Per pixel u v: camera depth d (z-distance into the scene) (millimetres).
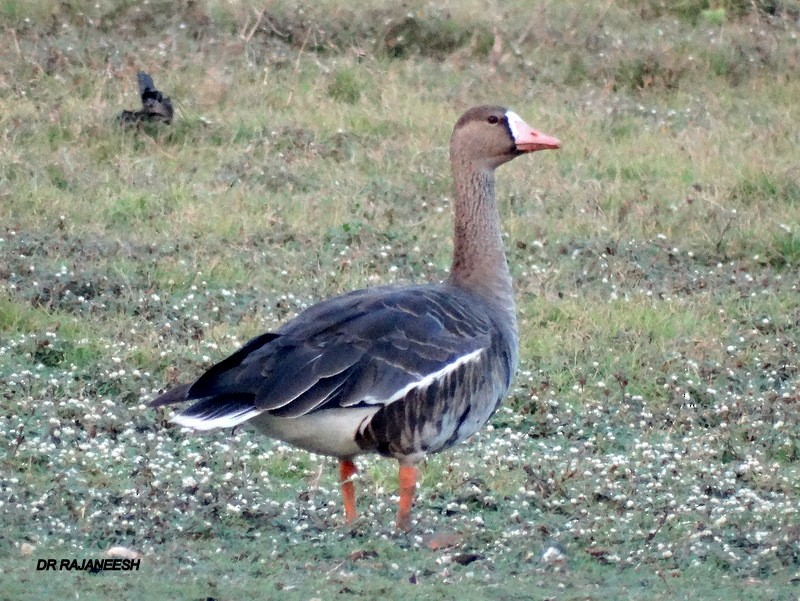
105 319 13672
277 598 7617
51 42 20953
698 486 10789
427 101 21109
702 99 22250
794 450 11859
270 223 16500
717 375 13297
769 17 25391
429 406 9258
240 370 8922
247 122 19391
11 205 16312
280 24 22578
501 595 7934
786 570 8875
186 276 14719
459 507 10156
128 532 9141
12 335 13039
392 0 23500
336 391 8961
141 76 19047
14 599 7316
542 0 24562
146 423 11477
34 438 10922
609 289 15492
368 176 18422
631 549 9258
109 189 17156
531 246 16391
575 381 12992
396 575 8430
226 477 10156
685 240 16859
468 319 9617
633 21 24922
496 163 10609
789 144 20469
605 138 20406
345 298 9539
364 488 10555
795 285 15672
